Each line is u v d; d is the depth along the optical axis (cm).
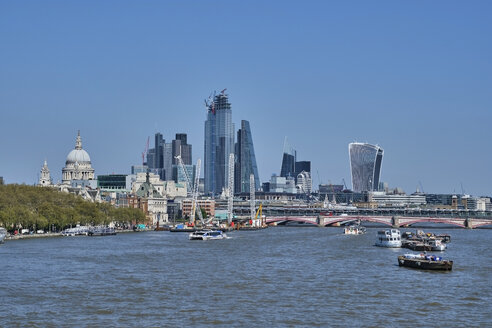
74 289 19238
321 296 18438
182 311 16312
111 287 19625
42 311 16238
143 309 16512
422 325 15162
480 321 15625
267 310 16488
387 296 18575
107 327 14725
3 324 14925
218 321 15300
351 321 15438
